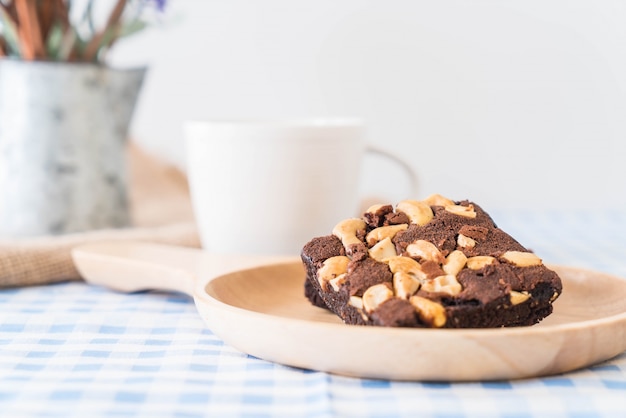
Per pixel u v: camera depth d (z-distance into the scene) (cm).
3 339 37
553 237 60
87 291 46
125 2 56
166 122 76
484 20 72
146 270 43
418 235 36
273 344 32
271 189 46
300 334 32
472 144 74
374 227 37
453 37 73
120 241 49
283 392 31
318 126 46
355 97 74
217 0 74
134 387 31
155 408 29
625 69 72
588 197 74
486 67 73
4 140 55
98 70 56
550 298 34
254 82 75
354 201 48
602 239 59
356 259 35
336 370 32
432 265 34
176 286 42
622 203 74
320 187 46
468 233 36
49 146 55
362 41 74
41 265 46
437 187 75
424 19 73
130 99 58
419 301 32
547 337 31
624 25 71
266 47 75
